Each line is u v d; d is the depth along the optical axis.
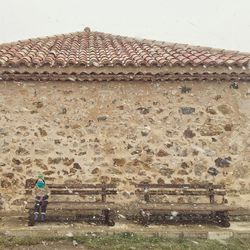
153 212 8.38
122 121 9.04
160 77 8.94
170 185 8.55
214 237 7.30
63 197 8.71
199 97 9.21
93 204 7.93
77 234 7.12
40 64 8.56
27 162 8.81
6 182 8.74
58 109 8.98
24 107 8.93
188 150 9.06
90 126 8.98
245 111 9.27
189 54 9.76
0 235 7.05
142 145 9.01
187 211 8.05
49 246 6.52
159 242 6.79
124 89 9.11
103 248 6.34
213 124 9.17
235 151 9.15
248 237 7.36
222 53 10.13
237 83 9.31
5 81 8.94
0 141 8.83
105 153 8.94
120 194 8.83
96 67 8.67
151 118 9.09
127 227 7.65
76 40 12.71
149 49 10.72
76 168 8.87
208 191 8.52
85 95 9.04
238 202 8.98
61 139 8.91
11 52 9.57
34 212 7.73
